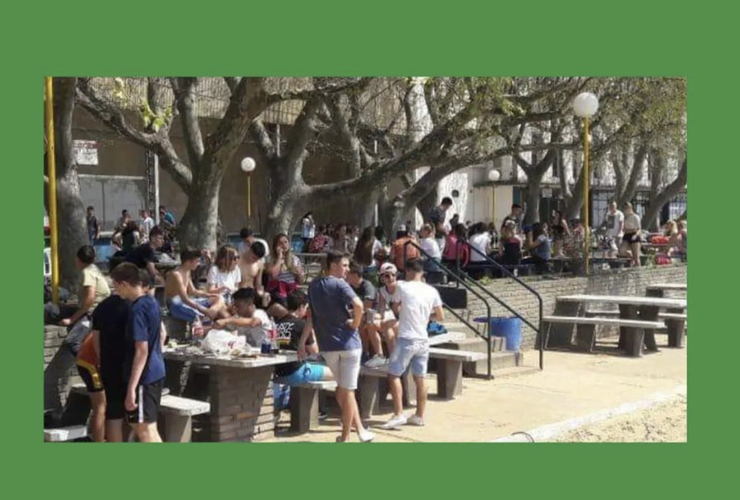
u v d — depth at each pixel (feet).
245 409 28.91
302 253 69.15
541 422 32.45
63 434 25.77
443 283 48.98
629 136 64.08
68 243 39.04
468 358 35.60
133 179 88.74
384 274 35.35
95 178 85.81
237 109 41.86
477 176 120.37
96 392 25.70
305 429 30.55
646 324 48.16
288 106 84.07
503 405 35.14
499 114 47.67
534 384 39.86
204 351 28.60
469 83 49.06
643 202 134.92
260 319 30.35
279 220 52.49
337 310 28.02
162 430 26.89
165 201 93.50
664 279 66.54
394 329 34.71
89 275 28.37
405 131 77.51
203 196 43.65
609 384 40.29
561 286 54.03
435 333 39.78
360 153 68.18
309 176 98.94
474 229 55.36
